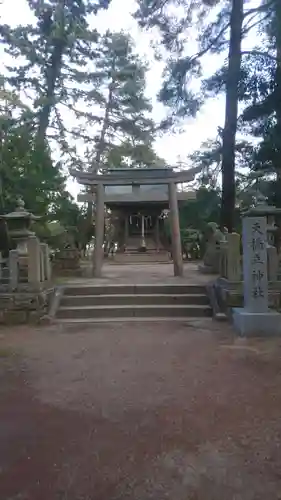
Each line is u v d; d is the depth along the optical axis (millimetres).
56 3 16734
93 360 5297
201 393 4152
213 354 5500
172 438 3221
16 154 12344
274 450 3012
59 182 13836
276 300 7719
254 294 6676
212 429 3367
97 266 11430
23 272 8312
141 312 7988
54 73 18750
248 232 6695
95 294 8750
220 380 4523
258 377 4602
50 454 3000
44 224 12617
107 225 21375
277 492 2514
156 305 8250
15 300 7691
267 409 3746
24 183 11977
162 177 11703
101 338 6434
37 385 4441
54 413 3719
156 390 4242
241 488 2557
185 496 2484
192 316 7934
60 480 2668
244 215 10000
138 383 4453
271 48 11188
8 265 8664
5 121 12492
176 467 2801
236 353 5531
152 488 2568
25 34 18109
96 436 3268
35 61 18359
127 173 11977
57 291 8633
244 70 10695
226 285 7859
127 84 23125
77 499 2471
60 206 15125
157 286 8773
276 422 3477
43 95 18062
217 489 2549
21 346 6082
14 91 17266
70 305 8359
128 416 3635
